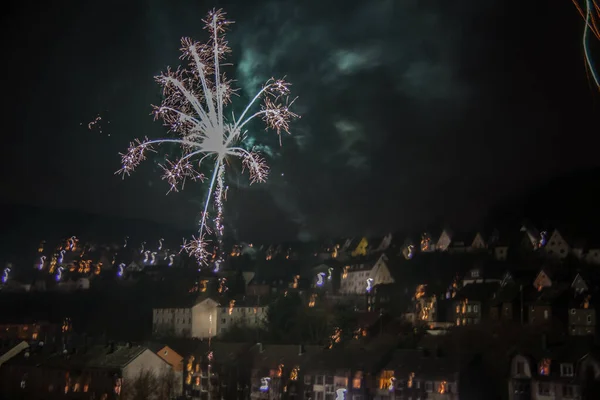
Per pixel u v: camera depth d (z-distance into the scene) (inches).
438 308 5334.6
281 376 4411.9
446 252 6968.5
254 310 6254.9
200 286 7288.4
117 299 7504.9
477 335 4532.5
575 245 6176.2
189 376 4840.1
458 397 3703.3
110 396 4520.2
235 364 4704.7
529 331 4473.4
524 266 6008.9
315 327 5462.6
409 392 3868.1
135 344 5108.3
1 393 5142.7
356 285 6963.6
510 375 3762.3
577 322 4623.5
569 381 3516.2
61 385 4849.9
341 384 4146.2
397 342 4655.5
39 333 6924.2
